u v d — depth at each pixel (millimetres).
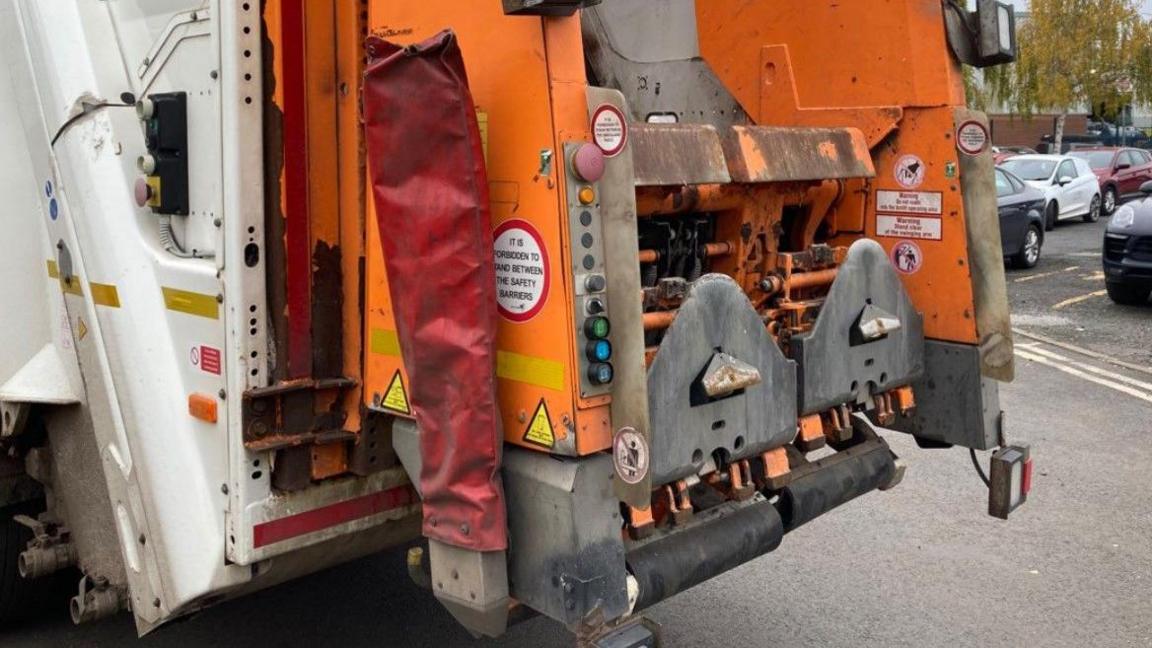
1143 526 5707
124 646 4379
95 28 3414
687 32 4551
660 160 3016
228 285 2867
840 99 4180
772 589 4922
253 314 2889
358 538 3285
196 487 3059
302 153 2932
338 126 2992
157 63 3168
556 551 2590
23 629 4500
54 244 3555
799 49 4293
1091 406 8203
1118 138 49719
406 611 4711
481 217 2471
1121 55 32188
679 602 4777
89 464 3590
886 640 4434
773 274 3637
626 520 2857
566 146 2441
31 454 3949
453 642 4422
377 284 2906
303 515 3074
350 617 4645
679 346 2873
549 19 2428
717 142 3236
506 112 2539
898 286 3811
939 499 6098
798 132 3650
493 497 2562
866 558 5285
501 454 2580
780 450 3338
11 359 3658
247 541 2961
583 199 2467
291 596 4855
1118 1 31953
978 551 5371
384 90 2551
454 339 2535
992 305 3846
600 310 2518
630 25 4348
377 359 2936
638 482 2521
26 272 3666
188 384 3057
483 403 2521
